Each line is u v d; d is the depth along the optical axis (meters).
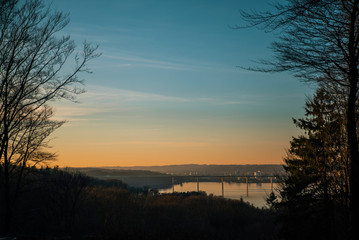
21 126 19.33
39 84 18.38
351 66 8.92
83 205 31.20
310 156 21.80
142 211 39.62
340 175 15.62
